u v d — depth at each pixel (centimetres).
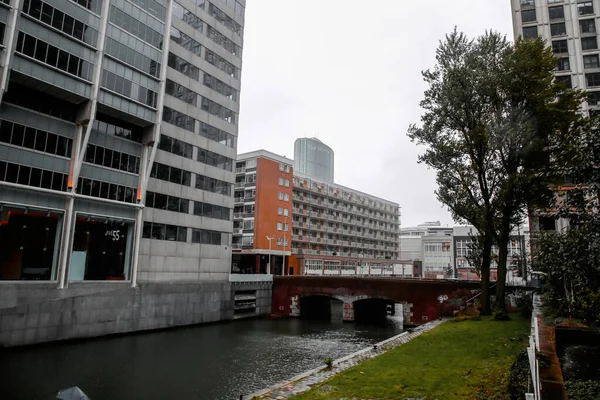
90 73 3397
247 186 7738
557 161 2542
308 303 5850
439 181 3231
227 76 5331
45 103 3322
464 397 1260
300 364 2880
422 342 2333
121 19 3666
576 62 5297
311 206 9381
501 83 2758
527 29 5609
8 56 2853
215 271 4912
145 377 2517
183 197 4562
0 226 3136
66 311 3356
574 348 1306
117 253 3919
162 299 4181
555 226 4225
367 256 11138
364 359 2122
